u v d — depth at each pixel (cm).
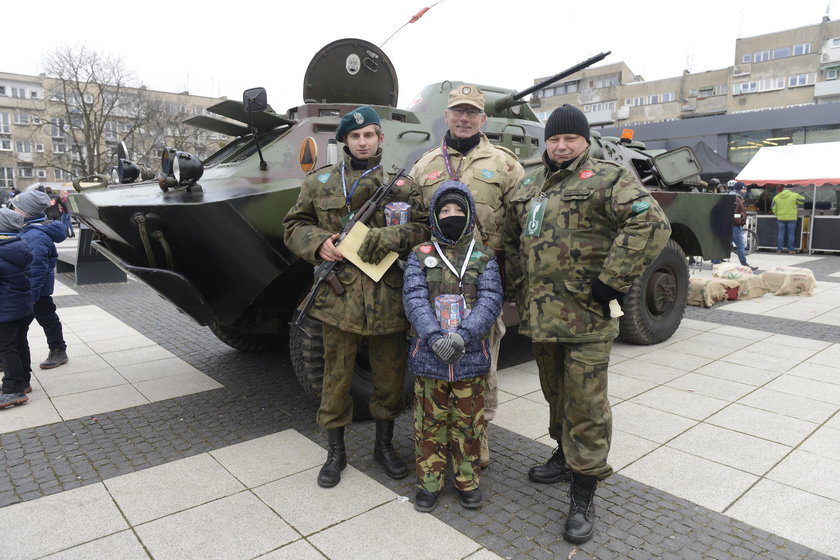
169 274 310
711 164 1750
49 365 494
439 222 259
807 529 245
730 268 813
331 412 288
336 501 272
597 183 240
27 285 409
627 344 549
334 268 276
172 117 4066
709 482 286
